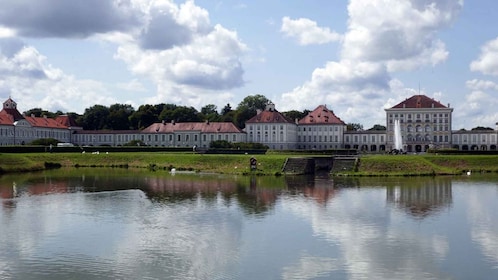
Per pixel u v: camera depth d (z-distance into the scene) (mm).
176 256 42500
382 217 59312
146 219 57281
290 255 42969
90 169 131500
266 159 124938
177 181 98812
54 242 46750
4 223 54656
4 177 106312
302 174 115750
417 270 39312
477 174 117875
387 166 118500
